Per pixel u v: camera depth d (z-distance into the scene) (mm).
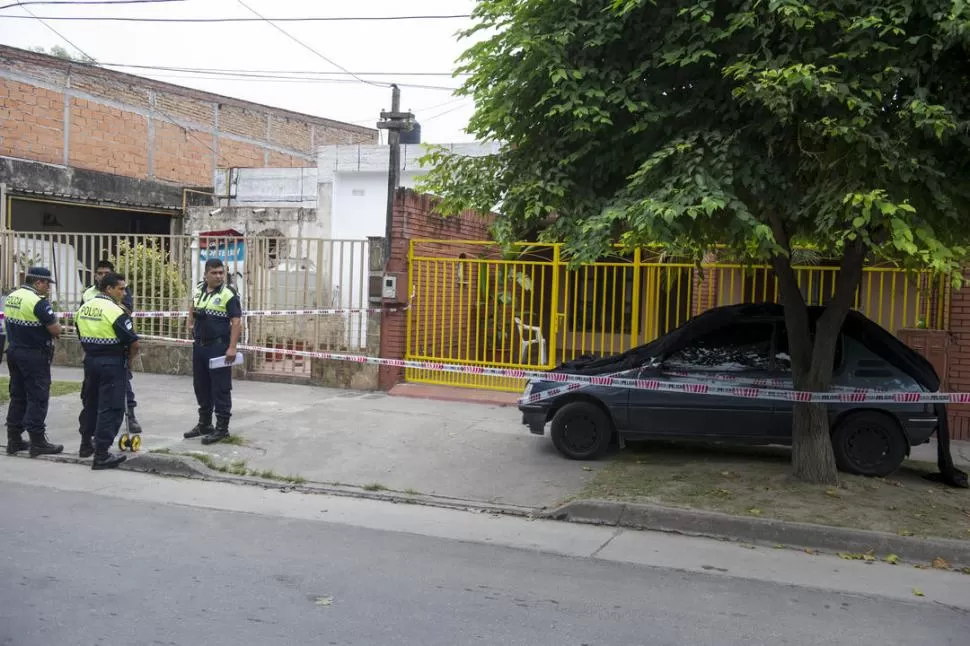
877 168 5543
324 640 4215
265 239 12680
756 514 6500
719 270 11148
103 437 7930
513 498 7266
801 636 4508
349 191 18594
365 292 14508
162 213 21141
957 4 5273
